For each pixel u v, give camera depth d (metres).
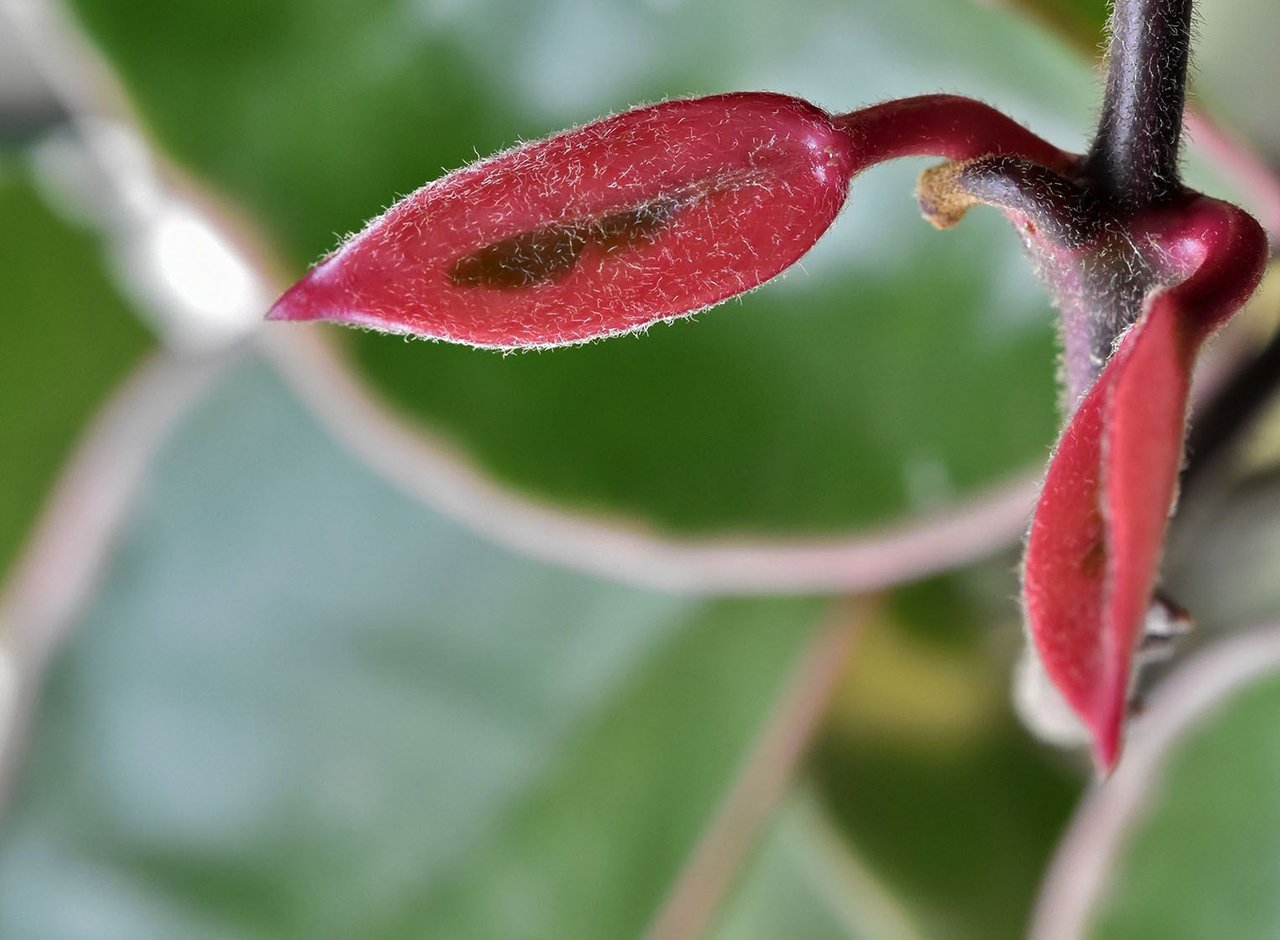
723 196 0.17
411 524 0.30
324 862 0.30
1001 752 0.29
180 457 0.31
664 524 0.25
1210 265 0.17
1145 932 0.24
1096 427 0.16
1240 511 0.25
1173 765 0.23
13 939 0.29
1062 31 0.21
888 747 0.29
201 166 0.24
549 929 0.29
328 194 0.24
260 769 0.30
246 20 0.23
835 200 0.17
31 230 0.35
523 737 0.30
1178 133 0.17
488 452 0.24
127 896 0.29
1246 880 0.23
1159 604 0.19
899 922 0.29
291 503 0.30
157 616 0.30
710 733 0.29
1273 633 0.22
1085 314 0.17
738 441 0.24
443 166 0.24
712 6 0.23
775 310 0.24
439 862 0.29
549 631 0.30
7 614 0.32
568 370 0.24
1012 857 0.29
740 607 0.29
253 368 0.30
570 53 0.24
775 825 0.29
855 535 0.24
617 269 0.17
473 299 0.17
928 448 0.24
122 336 0.36
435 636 0.30
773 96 0.17
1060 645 0.17
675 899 0.28
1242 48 0.25
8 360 0.34
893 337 0.24
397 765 0.30
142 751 0.30
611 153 0.17
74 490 0.30
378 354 0.24
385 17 0.23
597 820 0.29
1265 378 0.21
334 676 0.30
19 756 0.30
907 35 0.23
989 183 0.17
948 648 0.29
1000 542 0.26
